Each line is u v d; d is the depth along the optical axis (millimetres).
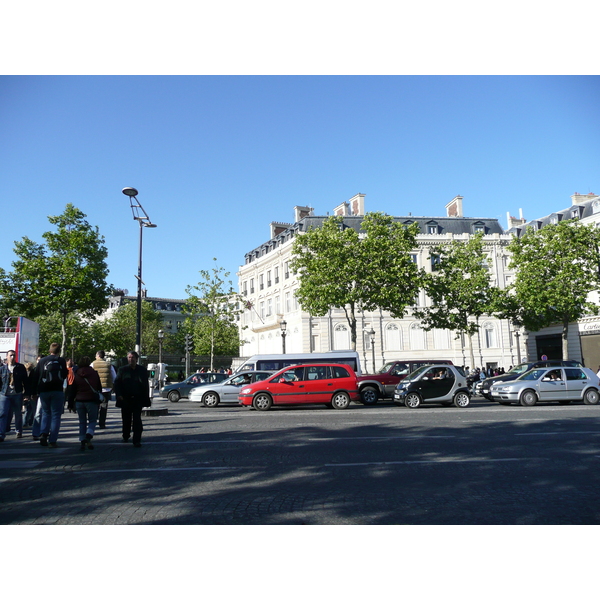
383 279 31031
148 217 22625
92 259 33406
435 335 51781
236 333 62188
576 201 55906
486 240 54625
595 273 32938
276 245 59812
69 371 10633
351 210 57719
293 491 6766
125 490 6922
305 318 49625
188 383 30125
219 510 5965
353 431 12508
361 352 50125
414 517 5668
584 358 47031
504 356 52500
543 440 10773
